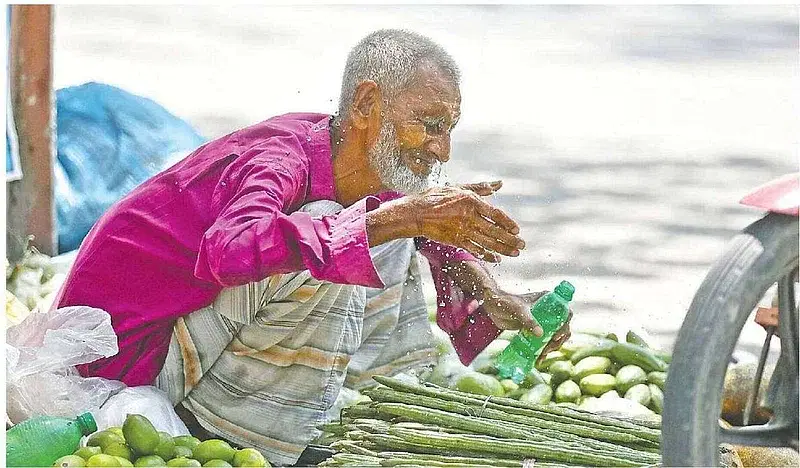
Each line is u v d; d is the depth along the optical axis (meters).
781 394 5.18
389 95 6.34
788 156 11.84
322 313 6.43
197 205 6.36
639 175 11.82
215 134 9.42
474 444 6.30
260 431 6.57
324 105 9.70
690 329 4.77
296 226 5.67
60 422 6.05
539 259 10.38
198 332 6.48
